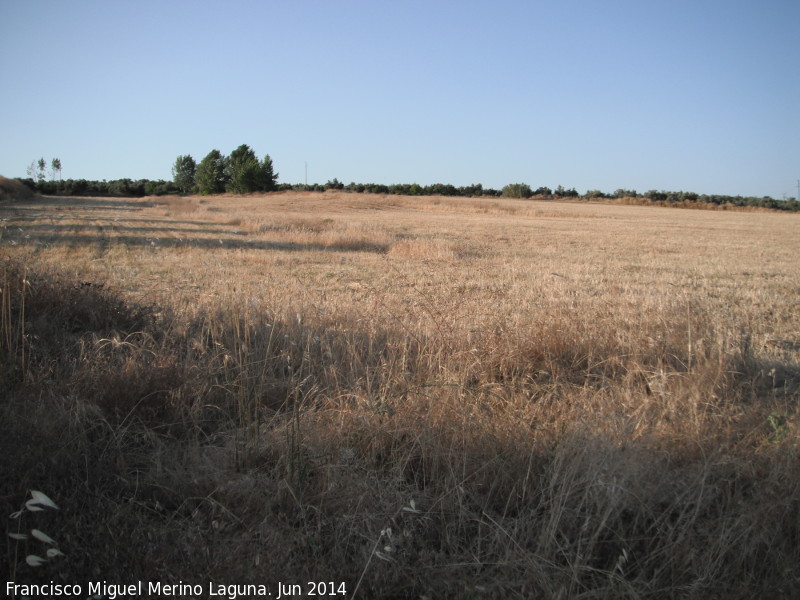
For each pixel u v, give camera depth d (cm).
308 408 442
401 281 1240
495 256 1888
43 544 265
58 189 9312
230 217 3431
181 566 262
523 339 589
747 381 526
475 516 304
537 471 346
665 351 582
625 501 305
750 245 2636
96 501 300
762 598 263
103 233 2280
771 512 301
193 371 477
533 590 255
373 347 568
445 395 432
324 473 334
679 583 269
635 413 412
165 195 9825
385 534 281
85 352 502
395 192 10750
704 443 376
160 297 837
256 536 285
